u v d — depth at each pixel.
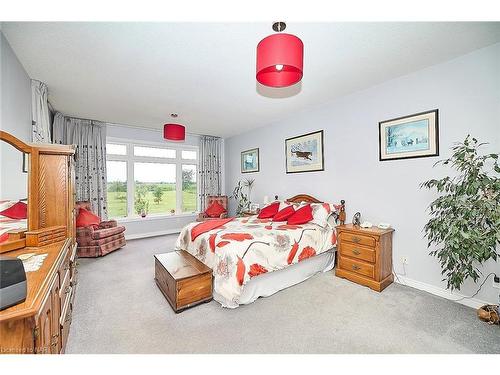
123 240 4.16
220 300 2.21
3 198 1.88
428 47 2.06
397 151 2.70
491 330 1.79
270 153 4.71
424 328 1.83
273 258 2.39
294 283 2.67
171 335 1.75
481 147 2.10
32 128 2.58
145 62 2.29
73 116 4.15
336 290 2.51
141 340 1.69
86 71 2.46
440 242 2.34
